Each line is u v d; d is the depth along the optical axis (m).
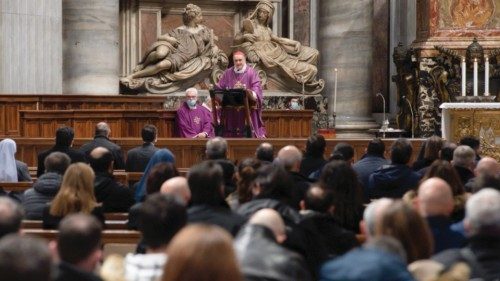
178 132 22.95
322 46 31.14
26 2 25.19
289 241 8.55
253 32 29.36
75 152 15.75
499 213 7.22
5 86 24.89
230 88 21.45
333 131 27.80
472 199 7.38
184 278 5.18
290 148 11.87
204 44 28.72
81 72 27.45
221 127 21.53
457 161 12.94
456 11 29.75
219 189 8.84
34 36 25.34
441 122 28.09
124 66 29.53
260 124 22.00
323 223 9.06
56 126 22.03
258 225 7.20
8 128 23.89
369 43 30.89
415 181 13.00
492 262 7.20
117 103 24.92
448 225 8.62
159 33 29.89
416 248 7.29
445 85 29.50
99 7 27.55
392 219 7.31
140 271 6.94
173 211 7.11
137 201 13.29
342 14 30.72
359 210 10.27
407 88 30.23
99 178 12.45
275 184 9.27
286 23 32.81
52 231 10.20
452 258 7.17
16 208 7.27
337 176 10.22
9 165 16.22
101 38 27.59
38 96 24.08
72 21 27.53
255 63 29.02
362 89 30.75
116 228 11.33
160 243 7.11
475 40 28.80
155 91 28.12
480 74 29.50
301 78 29.41
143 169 16.64
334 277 6.45
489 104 24.92
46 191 12.03
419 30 30.50
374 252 6.51
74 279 6.34
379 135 29.91
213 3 30.31
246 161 11.55
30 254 5.05
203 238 5.24
